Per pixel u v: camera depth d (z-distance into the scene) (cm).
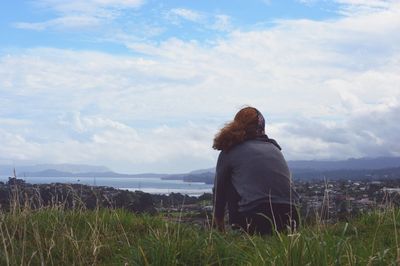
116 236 573
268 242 495
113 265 485
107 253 523
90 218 629
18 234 568
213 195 634
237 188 618
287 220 598
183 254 467
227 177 633
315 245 420
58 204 654
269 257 423
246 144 633
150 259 460
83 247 521
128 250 501
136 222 628
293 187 615
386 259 436
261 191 604
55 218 606
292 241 412
